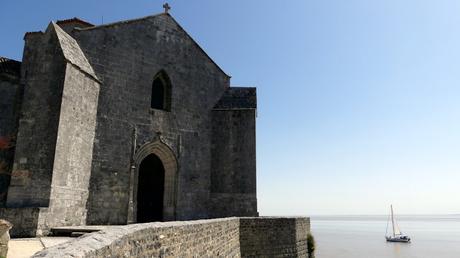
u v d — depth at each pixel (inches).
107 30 885.8
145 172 1100.5
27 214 584.4
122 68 896.3
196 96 1036.5
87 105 771.4
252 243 783.1
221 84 1107.3
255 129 1043.3
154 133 926.4
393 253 2733.8
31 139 671.1
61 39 732.7
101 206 794.2
